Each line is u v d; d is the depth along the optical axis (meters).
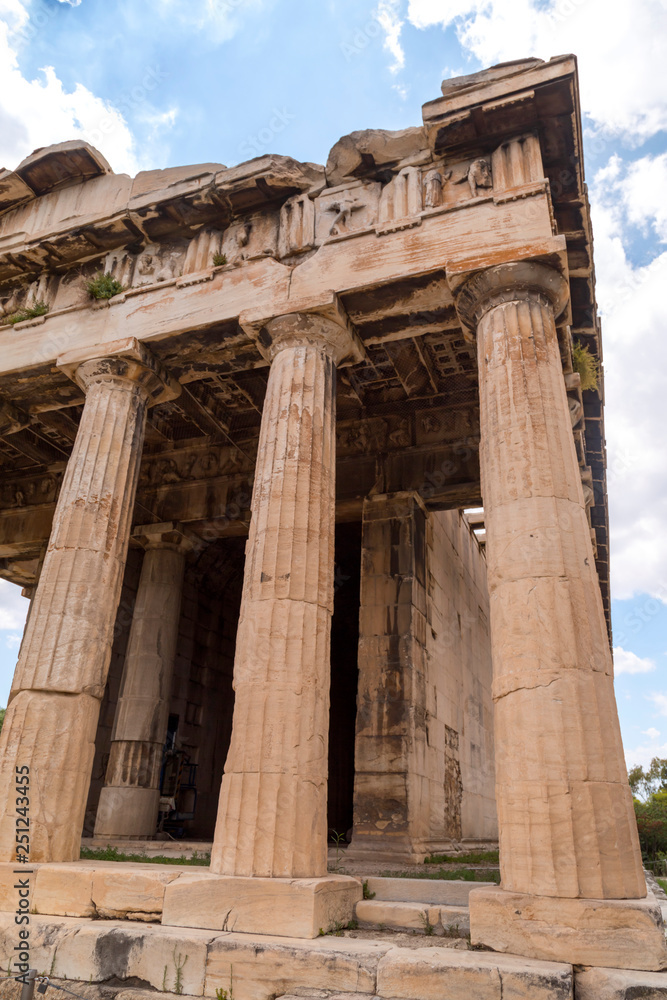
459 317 13.16
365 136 14.44
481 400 11.89
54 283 17.52
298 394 12.91
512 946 7.73
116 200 16.64
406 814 16.05
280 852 9.31
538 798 8.39
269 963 7.75
